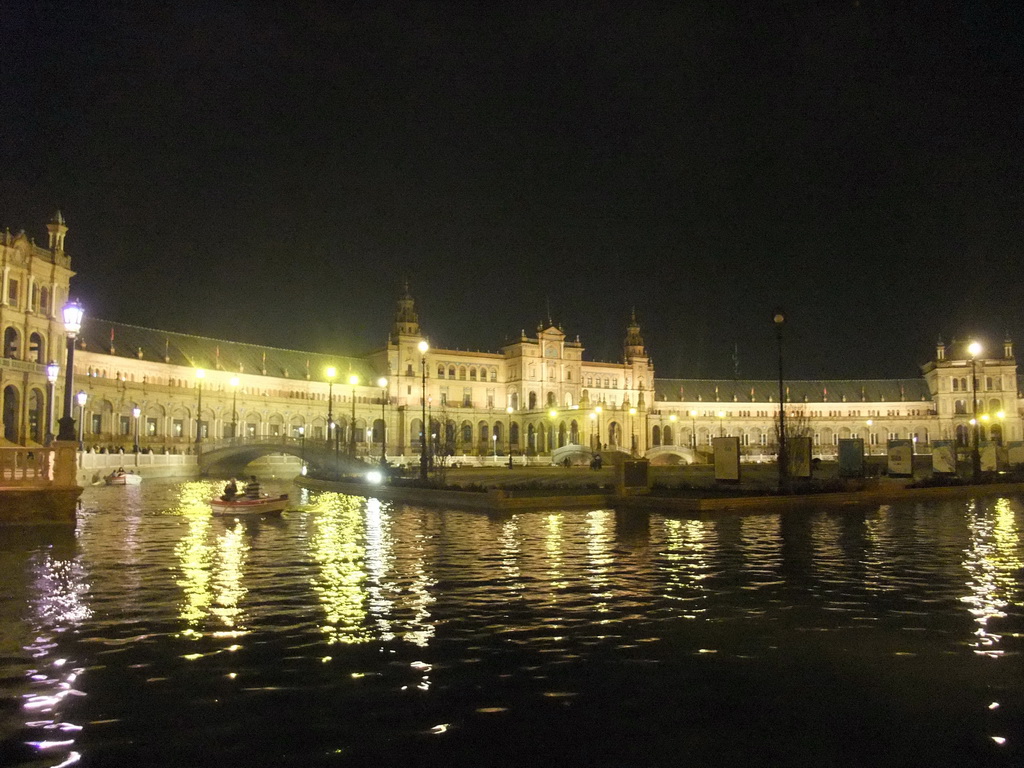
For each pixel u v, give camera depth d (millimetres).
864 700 10000
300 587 17406
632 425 149375
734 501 36031
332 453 83438
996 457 57000
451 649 12305
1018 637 12898
